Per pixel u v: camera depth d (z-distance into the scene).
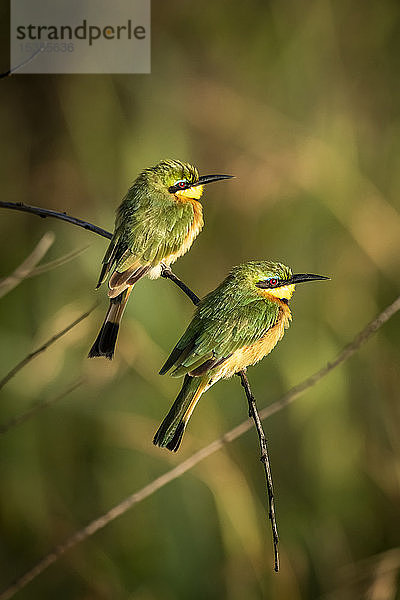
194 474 11.47
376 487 11.80
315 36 13.88
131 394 11.91
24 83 14.10
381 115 13.80
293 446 11.89
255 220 13.01
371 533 11.65
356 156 13.20
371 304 12.49
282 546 11.44
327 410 11.84
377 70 14.03
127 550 11.57
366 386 12.18
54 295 12.21
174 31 14.07
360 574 11.27
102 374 11.80
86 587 11.45
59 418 11.82
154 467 11.66
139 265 9.64
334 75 13.79
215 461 11.46
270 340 8.83
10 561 11.62
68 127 13.48
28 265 7.12
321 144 13.14
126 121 13.45
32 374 11.73
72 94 13.63
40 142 13.97
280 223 12.91
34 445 11.78
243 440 11.90
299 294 12.52
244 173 13.18
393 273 12.56
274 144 13.28
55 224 13.16
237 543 11.23
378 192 13.01
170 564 11.34
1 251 13.29
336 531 11.53
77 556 11.48
